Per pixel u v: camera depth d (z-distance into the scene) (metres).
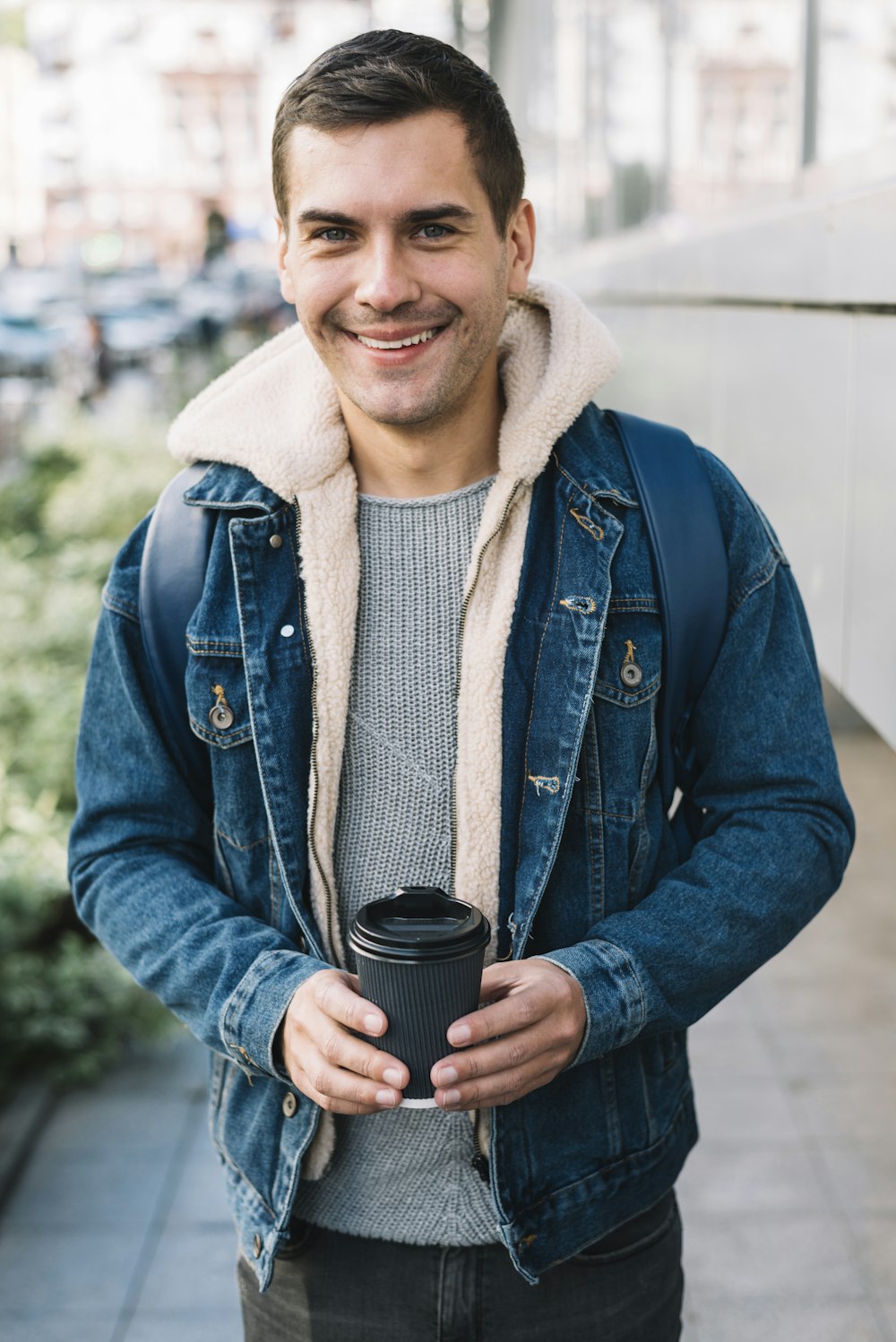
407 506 1.43
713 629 1.40
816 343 2.20
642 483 1.41
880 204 1.82
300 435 1.41
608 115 5.60
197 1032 1.38
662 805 1.45
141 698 1.44
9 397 18.61
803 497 2.31
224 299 24.09
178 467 8.55
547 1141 1.40
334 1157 1.43
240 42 67.06
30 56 67.00
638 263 4.36
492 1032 1.19
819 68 2.45
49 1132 3.41
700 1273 2.74
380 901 1.23
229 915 1.41
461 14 13.30
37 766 4.71
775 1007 3.79
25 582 6.26
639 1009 1.29
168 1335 2.69
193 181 67.31
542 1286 1.43
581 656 1.36
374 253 1.27
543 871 1.36
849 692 2.08
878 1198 2.94
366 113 1.24
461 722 1.39
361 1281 1.45
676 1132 1.49
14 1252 2.95
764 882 1.35
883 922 4.25
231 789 1.42
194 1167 3.24
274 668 1.40
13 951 3.72
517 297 1.45
